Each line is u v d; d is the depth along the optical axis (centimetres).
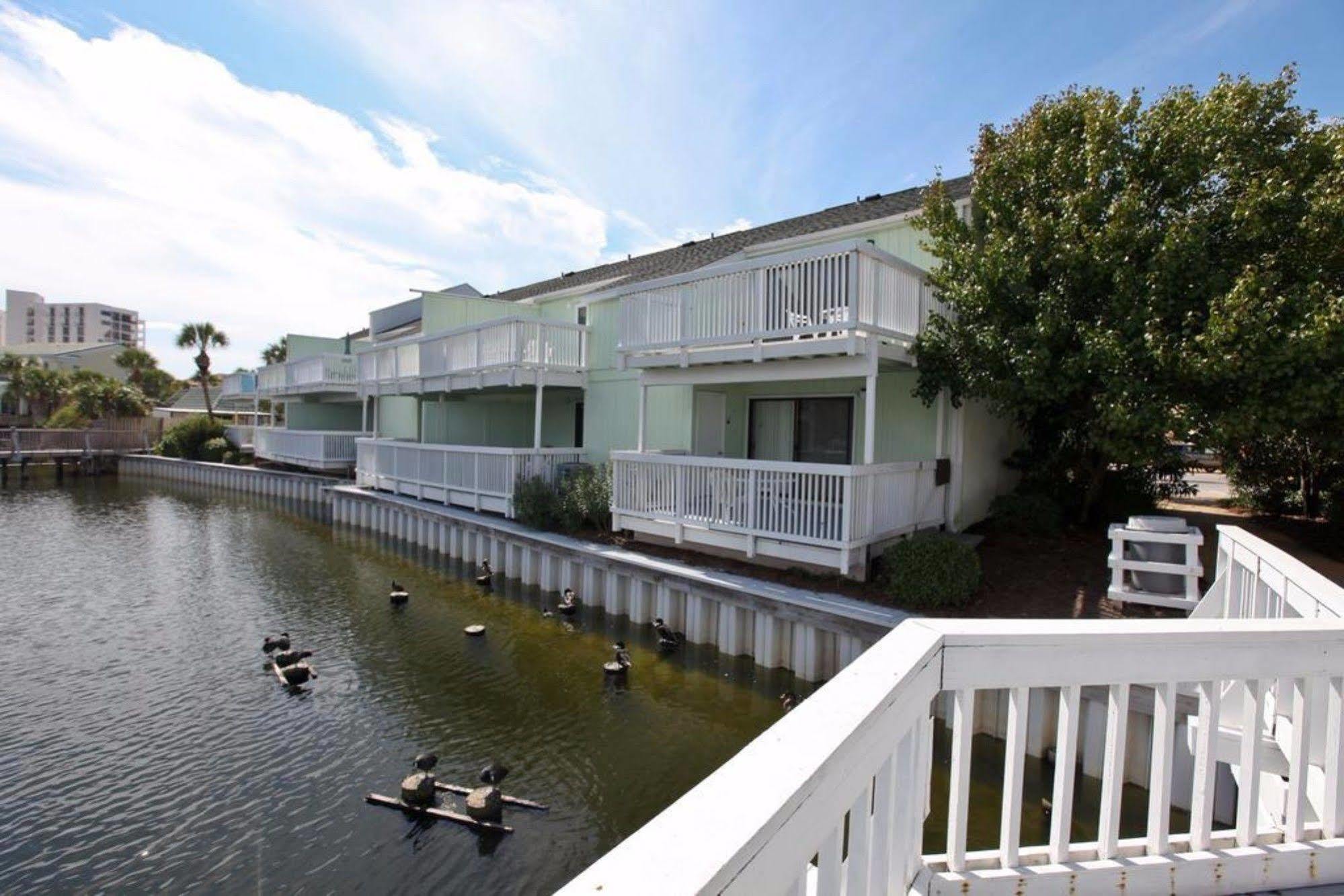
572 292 1805
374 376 2102
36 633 1054
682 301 1043
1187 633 206
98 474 3725
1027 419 1001
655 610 991
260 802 600
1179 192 818
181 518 2214
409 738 706
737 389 1309
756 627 850
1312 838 227
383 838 551
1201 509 1361
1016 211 904
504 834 554
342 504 1988
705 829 98
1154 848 213
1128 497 1127
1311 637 218
